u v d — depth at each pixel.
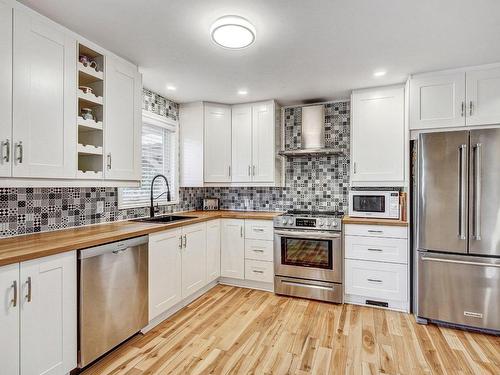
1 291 1.34
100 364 1.86
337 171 3.57
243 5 1.64
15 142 1.59
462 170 2.32
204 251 3.10
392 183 2.92
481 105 2.46
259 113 3.57
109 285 1.90
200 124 3.54
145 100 3.10
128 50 2.21
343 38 2.02
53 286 1.57
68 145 1.89
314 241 3.00
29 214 1.98
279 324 2.44
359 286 2.85
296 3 1.62
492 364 1.88
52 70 1.79
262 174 3.55
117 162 2.28
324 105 3.62
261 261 3.25
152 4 1.64
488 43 2.09
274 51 2.23
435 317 2.41
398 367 1.85
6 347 1.36
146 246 2.24
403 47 2.16
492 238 2.26
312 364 1.88
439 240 2.41
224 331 2.32
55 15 1.74
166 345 2.10
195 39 2.04
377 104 3.00
